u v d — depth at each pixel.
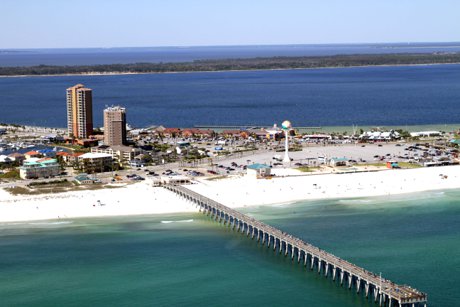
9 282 176.38
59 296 167.00
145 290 170.38
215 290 170.00
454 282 171.00
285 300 163.50
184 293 168.25
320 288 170.75
